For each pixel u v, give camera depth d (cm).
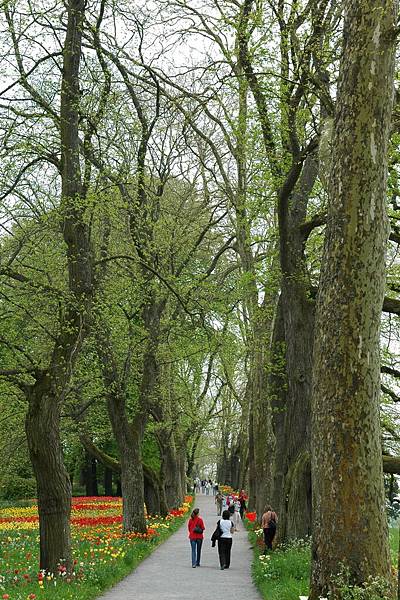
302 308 1928
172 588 1630
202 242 3081
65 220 1666
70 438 3194
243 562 2245
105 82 1855
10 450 2734
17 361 1597
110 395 2498
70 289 1652
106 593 1534
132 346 2412
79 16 1664
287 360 1964
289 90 1653
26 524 3516
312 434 1034
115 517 3516
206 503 6750
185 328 2653
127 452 2592
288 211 1886
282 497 1914
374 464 997
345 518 982
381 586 929
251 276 2370
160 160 2583
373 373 1009
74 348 1603
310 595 995
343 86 1035
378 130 1020
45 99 1770
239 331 3281
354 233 1012
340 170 1028
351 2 1035
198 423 4600
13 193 1656
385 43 1013
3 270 1588
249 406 3747
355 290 1009
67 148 1641
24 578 1489
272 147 1827
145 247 2259
